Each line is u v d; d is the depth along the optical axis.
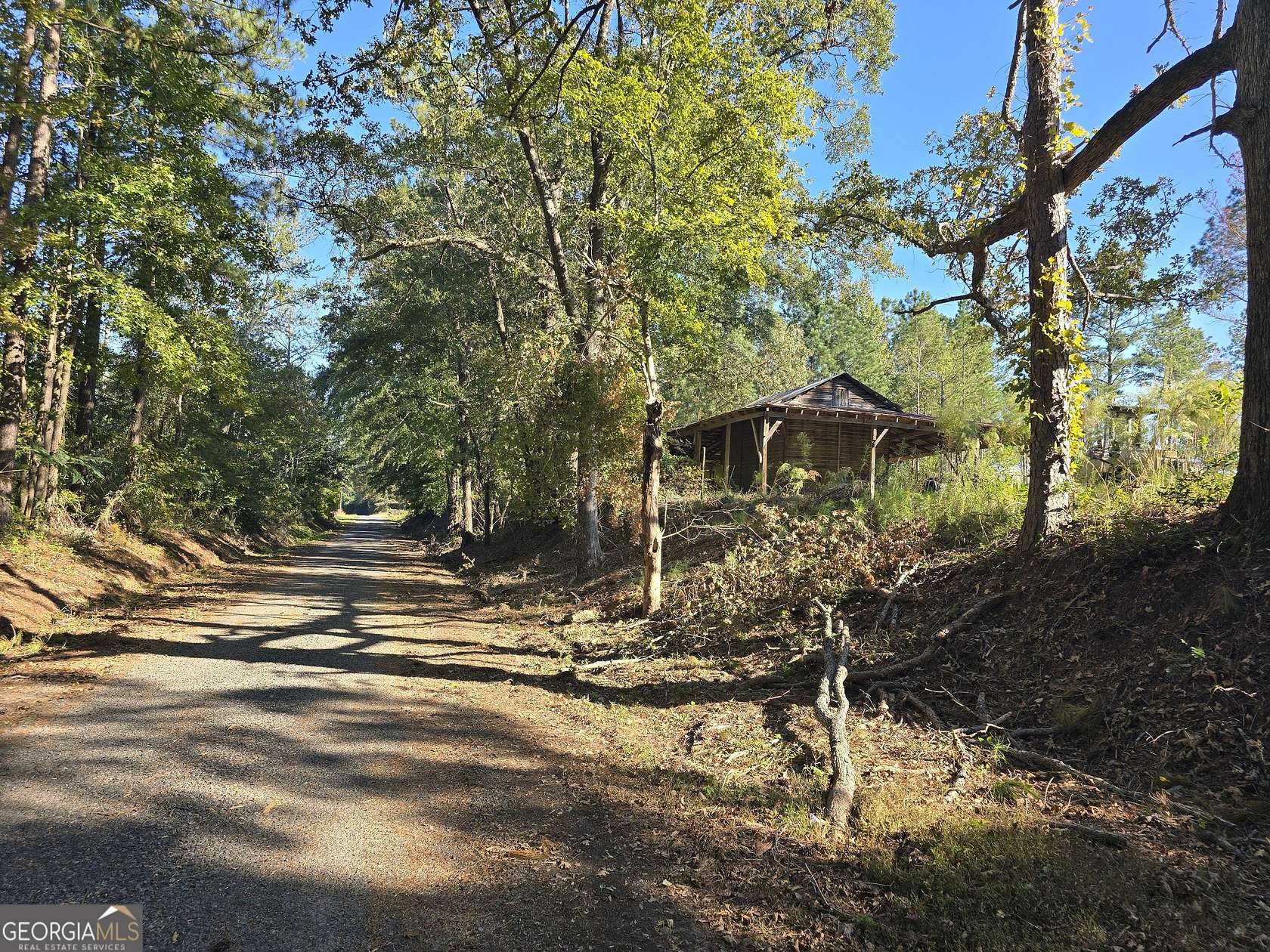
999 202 9.39
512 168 19.28
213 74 13.80
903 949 3.20
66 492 17.12
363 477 86.31
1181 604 5.51
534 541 24.14
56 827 4.12
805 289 21.30
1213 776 4.30
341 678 8.32
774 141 11.95
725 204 11.10
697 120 11.21
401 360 27.91
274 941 3.12
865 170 10.70
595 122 11.70
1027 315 8.20
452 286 23.47
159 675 8.00
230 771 5.18
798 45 15.28
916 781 4.93
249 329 29.70
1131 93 7.71
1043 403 7.55
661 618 11.17
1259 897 3.33
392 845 4.17
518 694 8.12
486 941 3.22
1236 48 5.88
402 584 20.56
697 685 7.98
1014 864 3.72
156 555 19.19
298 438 34.94
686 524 16.09
